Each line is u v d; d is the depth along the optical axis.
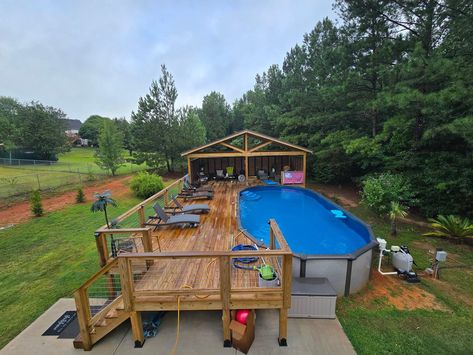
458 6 8.18
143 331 4.23
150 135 20.98
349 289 5.35
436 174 8.70
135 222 9.73
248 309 4.04
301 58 20.00
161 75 20.42
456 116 8.01
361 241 7.78
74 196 14.72
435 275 5.91
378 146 10.78
